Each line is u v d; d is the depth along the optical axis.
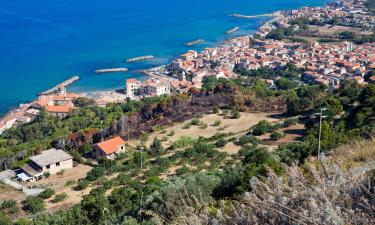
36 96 123.81
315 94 75.81
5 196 48.44
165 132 65.69
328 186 6.63
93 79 137.00
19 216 40.31
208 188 17.36
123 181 45.62
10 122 102.25
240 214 6.92
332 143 27.42
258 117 67.06
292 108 64.62
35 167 57.47
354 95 63.94
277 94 77.44
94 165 58.75
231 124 65.56
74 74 140.62
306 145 31.61
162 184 29.86
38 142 72.75
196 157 51.22
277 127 58.12
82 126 87.06
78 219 29.23
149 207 16.22
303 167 8.88
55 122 91.75
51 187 50.91
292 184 7.09
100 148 60.03
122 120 69.50
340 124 45.28
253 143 54.00
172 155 54.16
